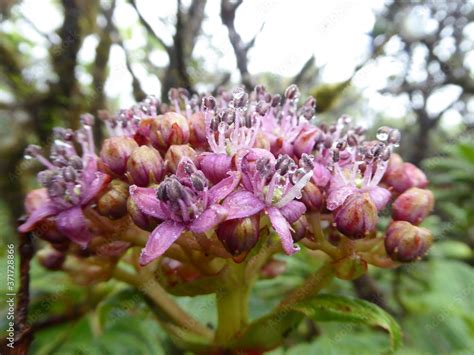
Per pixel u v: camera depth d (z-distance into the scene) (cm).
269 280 10
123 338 8
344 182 7
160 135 7
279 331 7
